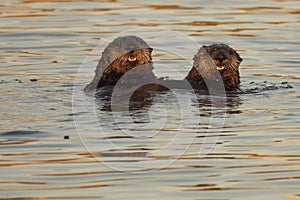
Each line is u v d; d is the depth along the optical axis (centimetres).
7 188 2248
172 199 2162
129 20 5309
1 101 3225
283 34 4931
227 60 3675
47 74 4012
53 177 2336
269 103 3253
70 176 2347
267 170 2394
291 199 2156
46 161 2478
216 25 5175
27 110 3062
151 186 2264
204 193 2208
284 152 2569
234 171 2388
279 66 4188
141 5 5909
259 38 4822
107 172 2381
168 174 2366
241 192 2211
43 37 4888
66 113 3012
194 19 5362
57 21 5331
